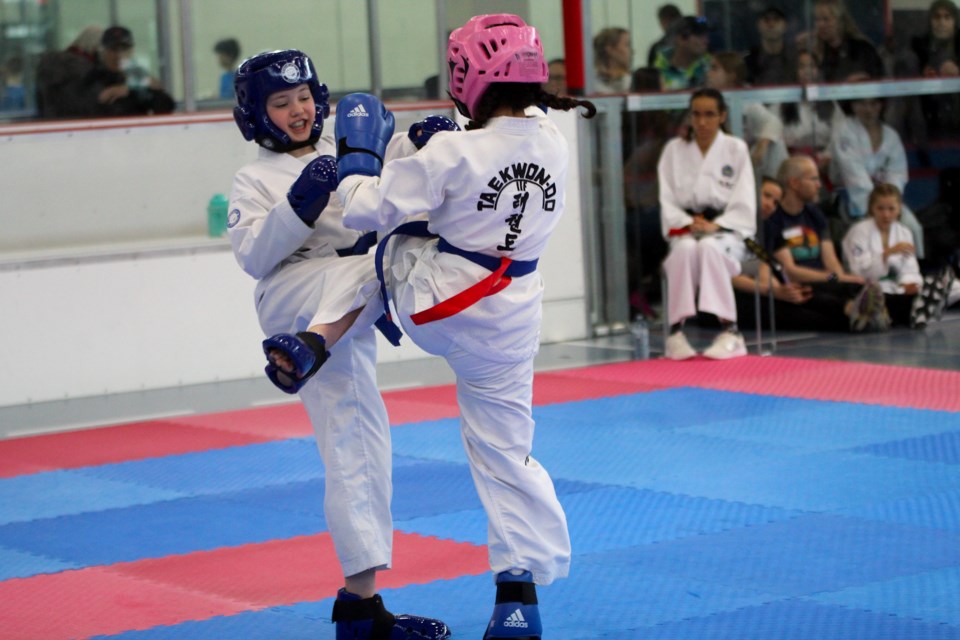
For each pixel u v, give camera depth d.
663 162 12.55
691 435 8.89
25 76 11.70
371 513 4.93
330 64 12.66
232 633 5.25
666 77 13.91
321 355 4.47
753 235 12.27
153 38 12.09
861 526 6.46
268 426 9.93
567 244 13.66
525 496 4.59
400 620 5.01
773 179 13.94
